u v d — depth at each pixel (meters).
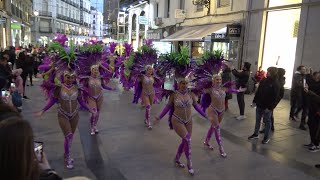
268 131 7.80
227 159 6.79
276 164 6.52
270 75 7.67
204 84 6.77
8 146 1.22
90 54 8.23
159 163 6.48
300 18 13.77
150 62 9.56
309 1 13.27
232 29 17.28
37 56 17.92
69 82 6.18
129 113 11.10
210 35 18.84
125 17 50.47
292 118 10.34
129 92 15.91
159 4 30.78
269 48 16.02
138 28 36.75
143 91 9.41
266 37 16.17
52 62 6.84
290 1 14.70
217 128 6.98
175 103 6.07
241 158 6.85
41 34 65.69
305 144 7.84
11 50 16.92
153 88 9.30
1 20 26.50
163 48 28.53
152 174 5.92
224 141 8.05
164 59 6.91
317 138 7.28
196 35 19.94
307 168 6.32
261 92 7.81
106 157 6.74
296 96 10.15
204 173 6.03
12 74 7.84
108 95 14.88
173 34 24.56
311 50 13.25
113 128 9.07
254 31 16.67
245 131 8.98
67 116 6.11
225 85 7.20
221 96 6.93
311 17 13.25
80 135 8.24
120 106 12.32
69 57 6.48
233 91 7.24
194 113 11.37
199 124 9.83
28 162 1.27
